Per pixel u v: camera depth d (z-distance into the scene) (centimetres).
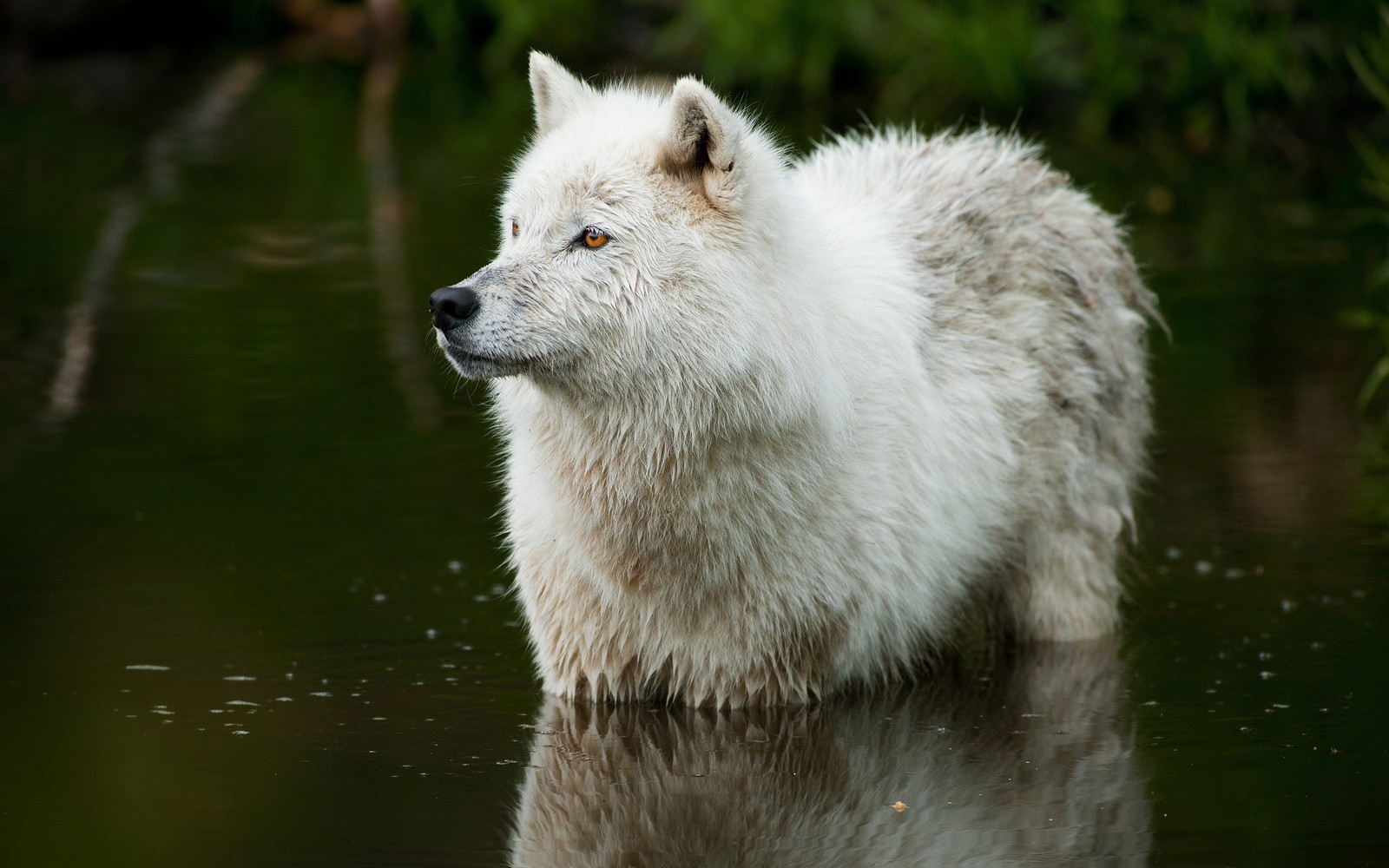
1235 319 2100
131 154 3188
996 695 1149
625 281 1006
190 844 892
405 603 1303
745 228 1025
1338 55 3186
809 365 1043
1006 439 1210
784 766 1016
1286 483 1584
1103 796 958
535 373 1020
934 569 1159
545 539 1115
